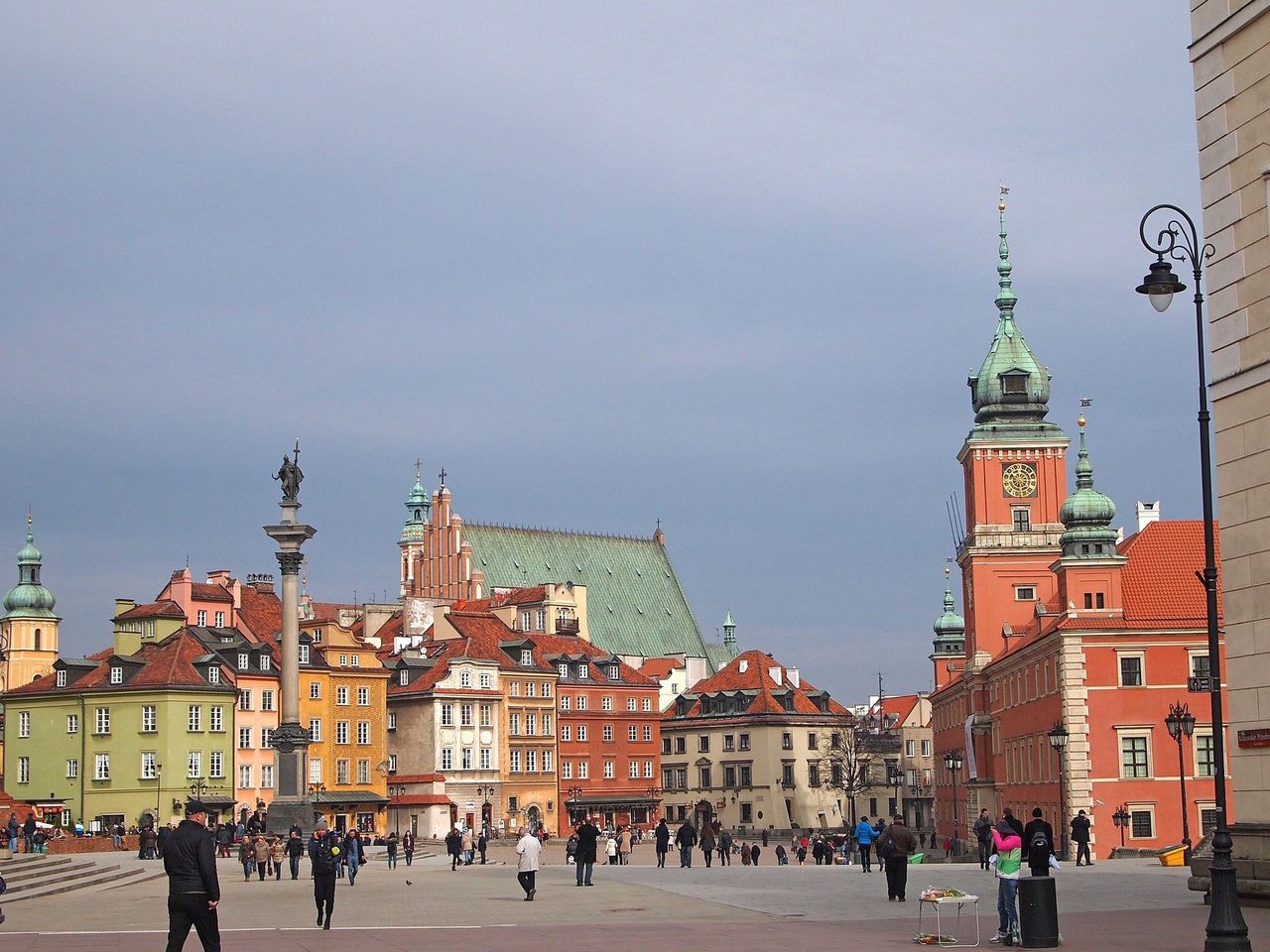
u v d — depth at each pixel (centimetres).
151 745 14638
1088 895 5462
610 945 3925
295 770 9962
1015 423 16250
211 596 16088
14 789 15262
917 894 5844
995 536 16075
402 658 17488
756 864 11700
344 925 4875
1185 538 11644
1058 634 11194
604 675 19638
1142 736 10994
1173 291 3962
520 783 17850
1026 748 13200
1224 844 3341
